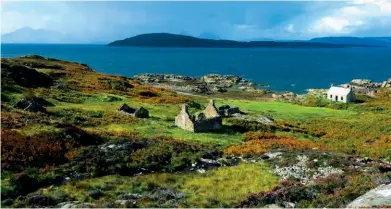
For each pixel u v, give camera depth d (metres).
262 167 34.25
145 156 34.47
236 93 144.25
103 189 27.00
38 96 61.78
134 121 53.22
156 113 61.97
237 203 23.98
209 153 37.88
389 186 22.73
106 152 34.12
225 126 55.78
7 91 58.78
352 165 33.56
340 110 91.00
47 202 23.42
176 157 35.56
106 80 93.94
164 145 38.00
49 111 52.09
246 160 37.19
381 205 18.73
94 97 70.44
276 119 70.88
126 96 78.62
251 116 66.50
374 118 72.38
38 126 36.66
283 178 31.12
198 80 178.75
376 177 27.06
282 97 129.25
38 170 28.55
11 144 30.28
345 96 110.69
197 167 34.19
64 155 32.09
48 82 77.75
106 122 50.94
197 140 45.25
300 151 38.97
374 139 53.16
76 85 82.19
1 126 34.81
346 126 65.44
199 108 73.94
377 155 44.88
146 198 24.80
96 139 37.88
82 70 110.62
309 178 30.98
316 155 36.22
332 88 115.38
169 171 32.91
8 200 23.59
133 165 32.50
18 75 71.38
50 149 31.84
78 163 31.02
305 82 192.12
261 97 132.38
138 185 28.42
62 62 122.62
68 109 55.72
